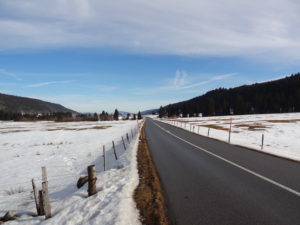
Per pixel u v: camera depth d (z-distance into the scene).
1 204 8.84
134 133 33.41
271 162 11.33
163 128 43.75
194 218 5.16
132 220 5.13
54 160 18.14
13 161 18.67
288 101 127.56
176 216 5.28
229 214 5.33
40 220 6.10
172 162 11.59
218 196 6.52
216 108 151.38
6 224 6.24
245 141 22.25
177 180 8.24
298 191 6.87
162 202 6.12
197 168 10.12
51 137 37.59
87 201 6.51
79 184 9.23
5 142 33.50
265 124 47.09
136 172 9.52
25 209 7.61
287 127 39.12
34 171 14.88
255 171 9.42
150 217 5.24
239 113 136.88
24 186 11.70
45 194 6.09
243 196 6.49
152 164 11.12
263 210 5.52
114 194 6.75
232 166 10.45
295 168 9.95
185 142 20.73
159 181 8.14
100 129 52.78
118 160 13.01
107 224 4.94
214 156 13.19
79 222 5.30
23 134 45.19
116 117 164.88
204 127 45.91
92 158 17.91
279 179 8.19
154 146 18.11
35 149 24.94
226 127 44.25
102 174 9.68
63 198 7.90
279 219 5.04
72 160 17.91
